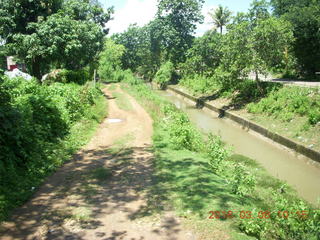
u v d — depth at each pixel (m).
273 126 15.29
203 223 5.22
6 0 20.58
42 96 11.31
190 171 7.98
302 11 25.20
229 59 21.25
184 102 31.64
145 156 9.45
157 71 50.00
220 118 21.56
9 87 8.45
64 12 23.36
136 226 5.19
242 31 19.22
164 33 43.62
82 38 22.80
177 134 11.39
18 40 20.72
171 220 5.38
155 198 6.29
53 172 7.84
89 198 6.29
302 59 27.94
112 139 11.78
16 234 4.86
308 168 11.09
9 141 7.58
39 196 6.36
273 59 19.83
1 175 6.50
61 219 5.39
